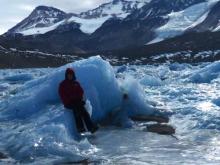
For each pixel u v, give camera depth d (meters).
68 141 8.69
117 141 9.16
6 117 10.62
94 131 9.77
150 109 11.85
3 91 20.44
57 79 11.03
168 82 24.84
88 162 7.56
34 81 12.02
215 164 7.39
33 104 10.73
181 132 9.98
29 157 7.88
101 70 11.27
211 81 23.70
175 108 12.46
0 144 8.71
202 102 13.75
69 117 9.70
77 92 9.67
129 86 11.95
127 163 7.48
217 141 9.09
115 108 11.44
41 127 9.16
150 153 8.17
